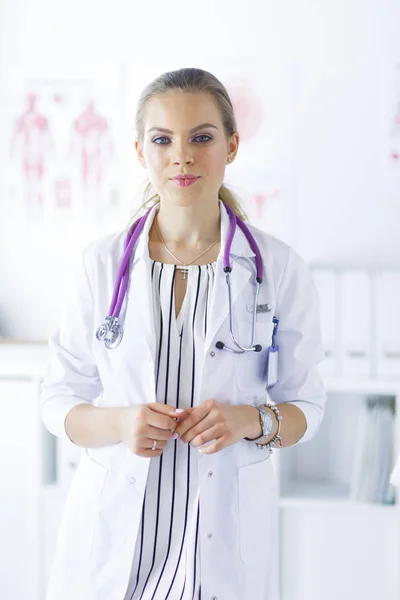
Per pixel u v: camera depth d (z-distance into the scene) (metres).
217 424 1.24
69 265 2.77
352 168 2.58
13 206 2.79
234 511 1.32
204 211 1.36
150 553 1.31
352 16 2.56
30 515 2.44
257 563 1.34
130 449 1.26
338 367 2.48
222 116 1.32
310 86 2.59
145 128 1.32
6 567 2.46
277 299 1.42
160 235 1.41
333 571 2.32
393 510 2.28
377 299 2.57
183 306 1.34
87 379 1.43
